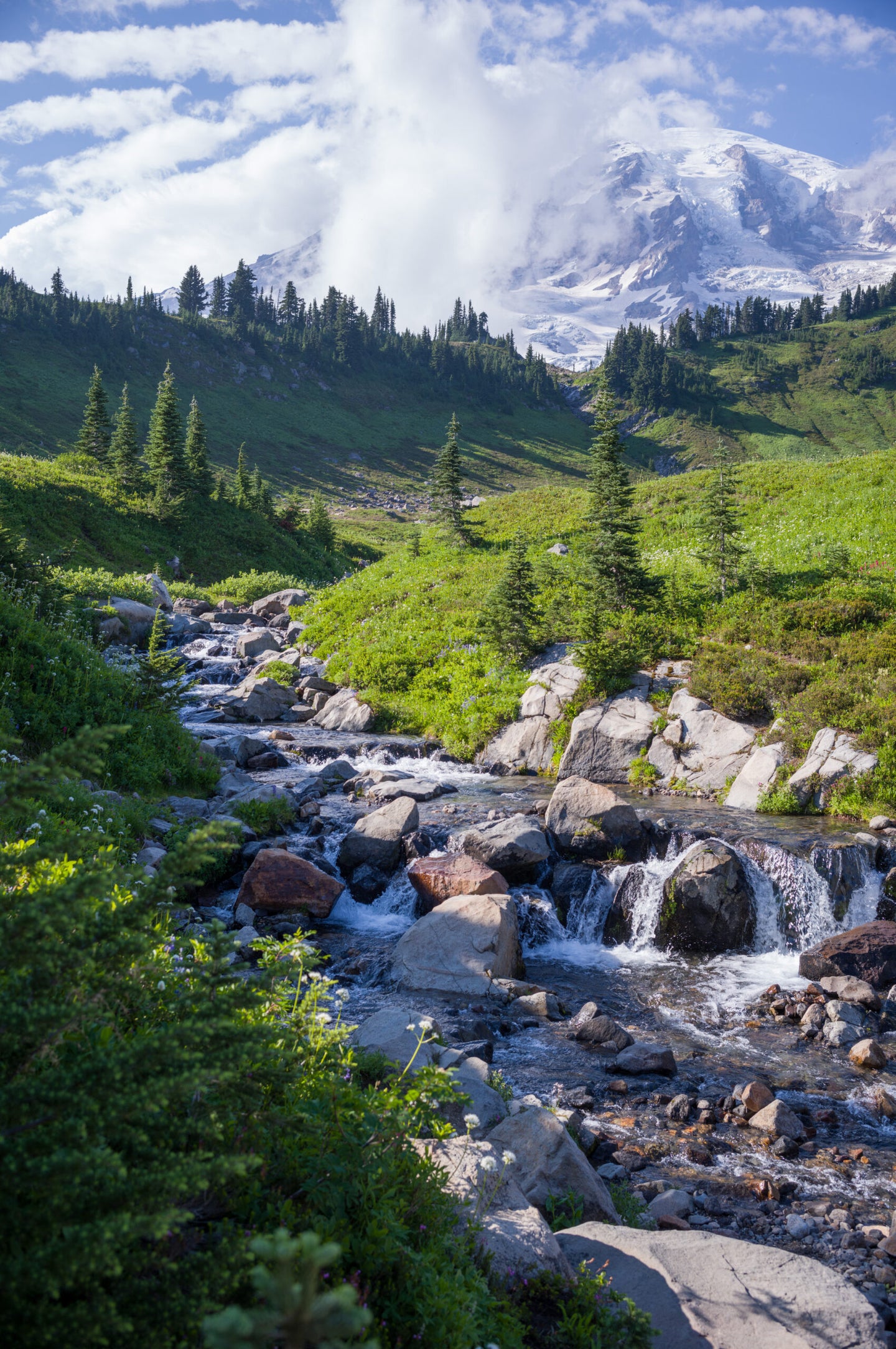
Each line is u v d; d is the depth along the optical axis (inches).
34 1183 98.9
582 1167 249.3
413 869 593.9
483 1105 278.8
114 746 690.2
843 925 577.0
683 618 1088.2
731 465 1148.5
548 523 1959.9
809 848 604.4
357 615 1518.2
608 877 621.9
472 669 1155.9
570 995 496.1
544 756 949.8
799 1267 207.9
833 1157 326.3
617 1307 180.4
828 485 1617.9
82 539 2378.2
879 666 862.5
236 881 609.0
